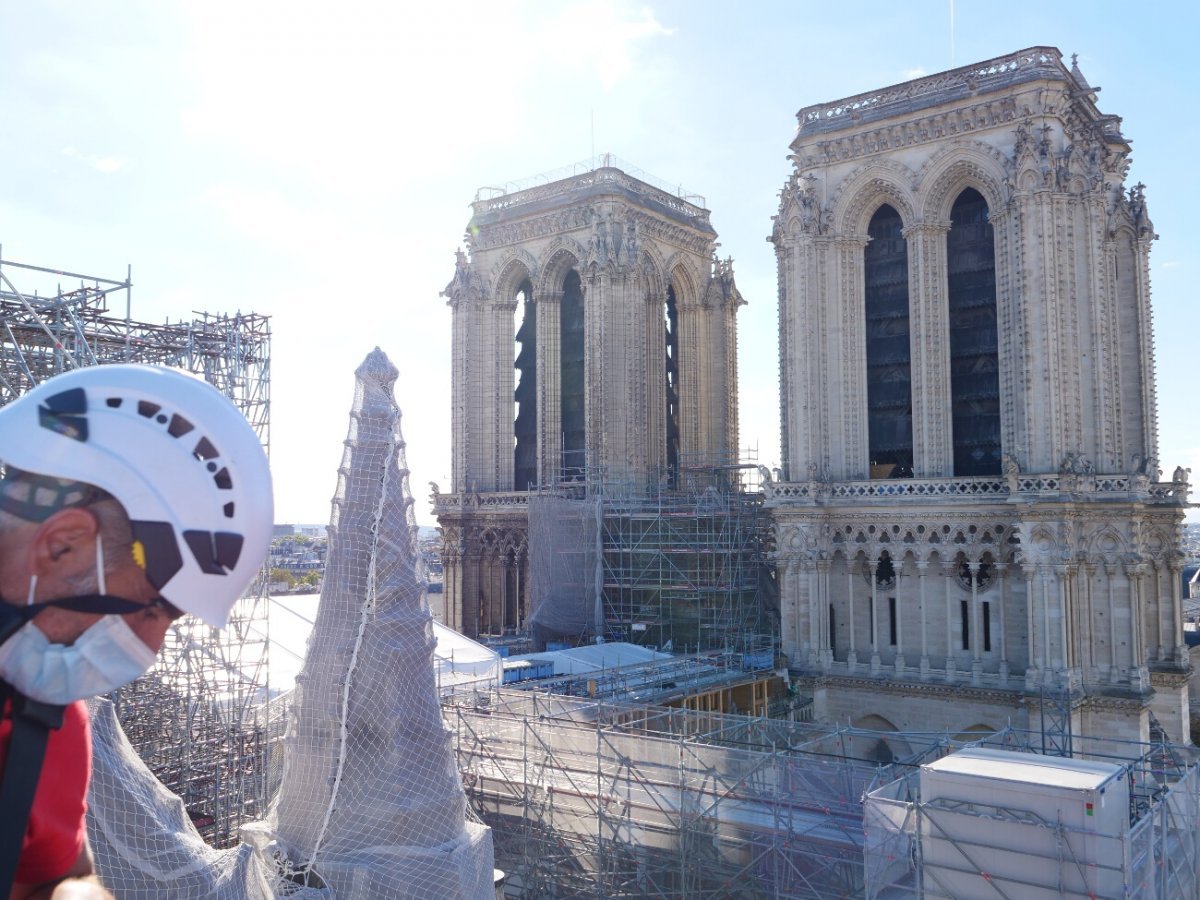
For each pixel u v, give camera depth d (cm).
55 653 388
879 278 7875
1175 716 7312
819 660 7438
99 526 392
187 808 4231
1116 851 2988
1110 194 7675
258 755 4594
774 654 7750
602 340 9231
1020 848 3022
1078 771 3222
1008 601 6831
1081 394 6769
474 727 4897
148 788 2309
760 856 3831
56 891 390
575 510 8988
